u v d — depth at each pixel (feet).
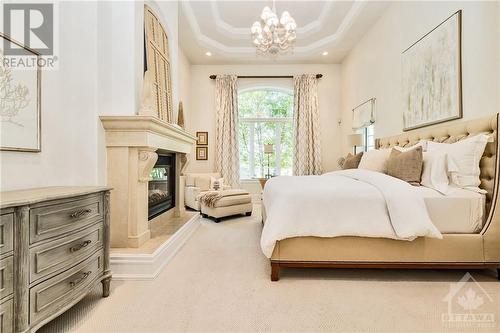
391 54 12.71
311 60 19.54
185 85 18.61
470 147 6.89
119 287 6.04
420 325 4.63
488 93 7.48
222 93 19.67
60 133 6.40
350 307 5.20
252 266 7.29
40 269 3.97
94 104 6.84
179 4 12.91
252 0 13.69
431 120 9.71
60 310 4.30
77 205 4.74
